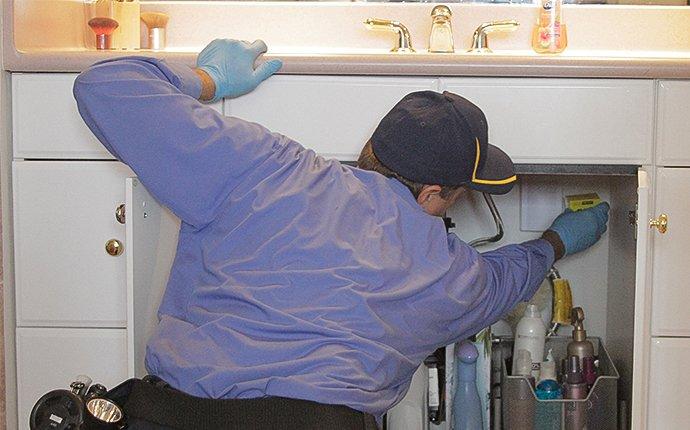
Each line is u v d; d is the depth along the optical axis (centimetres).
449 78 193
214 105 194
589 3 236
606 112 193
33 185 200
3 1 194
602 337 238
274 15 237
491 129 194
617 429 211
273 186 152
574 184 236
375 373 142
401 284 150
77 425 149
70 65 194
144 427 140
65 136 199
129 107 150
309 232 148
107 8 228
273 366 138
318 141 195
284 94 194
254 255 148
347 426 133
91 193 200
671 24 236
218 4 238
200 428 137
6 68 196
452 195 165
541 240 195
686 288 197
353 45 238
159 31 233
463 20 236
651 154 194
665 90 192
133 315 180
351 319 143
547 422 209
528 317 222
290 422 133
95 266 202
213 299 149
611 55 233
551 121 193
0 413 204
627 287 211
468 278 159
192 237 157
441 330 160
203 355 142
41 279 203
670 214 195
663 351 199
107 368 204
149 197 187
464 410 215
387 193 158
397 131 159
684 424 200
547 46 227
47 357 204
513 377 209
